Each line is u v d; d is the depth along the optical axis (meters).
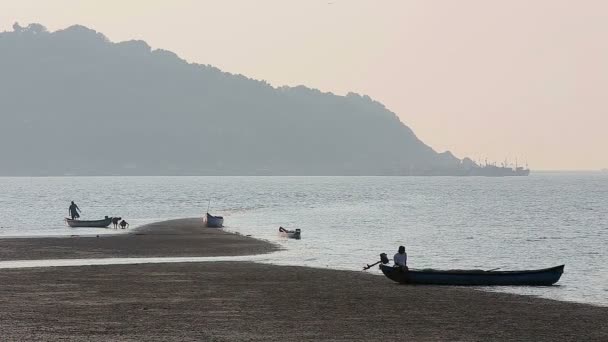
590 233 119.38
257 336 34.88
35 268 60.72
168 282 53.16
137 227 113.56
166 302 44.28
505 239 106.50
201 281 53.97
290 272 59.91
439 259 79.94
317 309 42.78
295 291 49.78
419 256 82.31
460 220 150.38
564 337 36.06
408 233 115.38
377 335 35.75
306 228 123.69
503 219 154.62
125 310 41.22
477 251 88.69
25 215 149.25
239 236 98.38
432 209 194.25
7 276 55.44
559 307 44.91
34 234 99.44
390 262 73.00
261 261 69.75
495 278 54.72
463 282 54.28
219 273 58.75
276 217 154.12
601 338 35.94
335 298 47.03
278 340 34.12
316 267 66.06
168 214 160.12
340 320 39.47
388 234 112.56
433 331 36.97
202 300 45.31
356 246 90.69
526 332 37.12
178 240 90.81
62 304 43.00
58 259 68.75
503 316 41.53
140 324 37.12
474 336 35.94
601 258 82.31
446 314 41.84
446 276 54.06
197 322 38.03
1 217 142.25
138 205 199.38
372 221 144.62
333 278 56.59
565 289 54.69
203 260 69.56
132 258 70.50
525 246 96.12
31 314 39.44
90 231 105.44
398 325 38.38
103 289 49.31
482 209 195.50
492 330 37.44
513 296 49.16
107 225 113.06
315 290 50.34
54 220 133.75
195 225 118.94
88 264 64.69
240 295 47.56
